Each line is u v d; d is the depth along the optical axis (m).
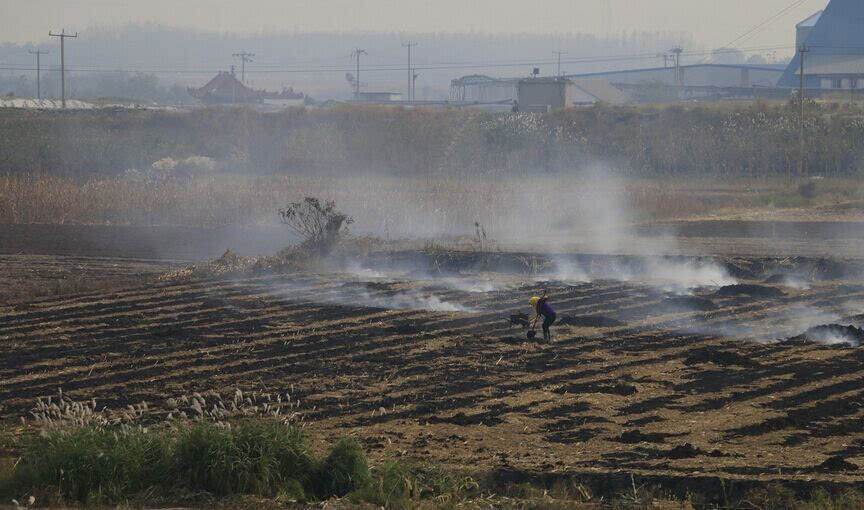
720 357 82.38
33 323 98.25
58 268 134.25
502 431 63.94
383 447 60.56
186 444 54.59
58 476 53.00
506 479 53.97
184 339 91.38
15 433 63.56
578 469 55.41
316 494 53.41
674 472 54.44
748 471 54.53
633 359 83.12
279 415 67.75
